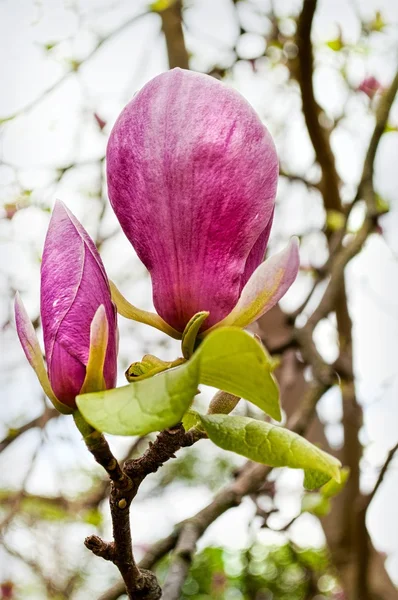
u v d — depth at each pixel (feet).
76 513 6.12
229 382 1.76
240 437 1.82
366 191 4.78
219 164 1.84
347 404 5.27
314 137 6.04
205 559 10.75
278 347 4.22
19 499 5.19
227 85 1.86
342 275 4.43
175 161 1.84
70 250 1.84
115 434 1.66
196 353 1.68
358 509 4.49
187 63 6.16
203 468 10.83
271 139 1.86
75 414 1.82
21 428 4.94
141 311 1.91
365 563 4.60
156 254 1.88
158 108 1.85
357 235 4.64
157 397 1.68
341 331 5.86
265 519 5.20
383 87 6.45
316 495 4.60
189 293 1.86
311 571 6.88
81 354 1.80
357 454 5.41
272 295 1.85
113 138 1.89
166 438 1.87
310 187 6.59
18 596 7.12
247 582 10.74
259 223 1.86
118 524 1.88
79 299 1.82
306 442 1.82
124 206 1.89
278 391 1.73
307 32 5.58
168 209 1.85
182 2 6.41
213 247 1.86
